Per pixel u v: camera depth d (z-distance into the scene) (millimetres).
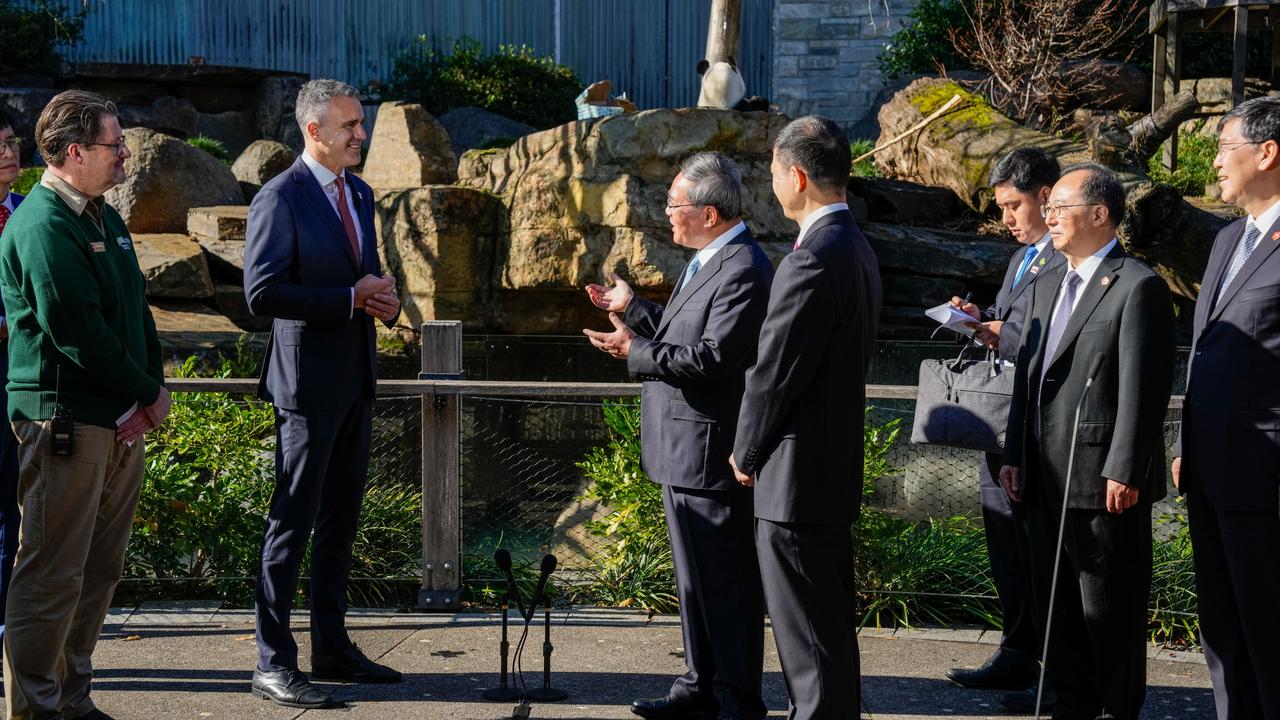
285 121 16281
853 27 17297
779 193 3352
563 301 9773
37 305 3311
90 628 3645
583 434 6738
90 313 3324
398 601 5305
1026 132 11703
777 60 17469
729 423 3613
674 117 9344
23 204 3408
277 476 4027
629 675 4250
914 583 5051
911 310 10391
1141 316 3320
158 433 5547
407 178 10484
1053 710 3654
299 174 3994
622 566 5316
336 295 3863
